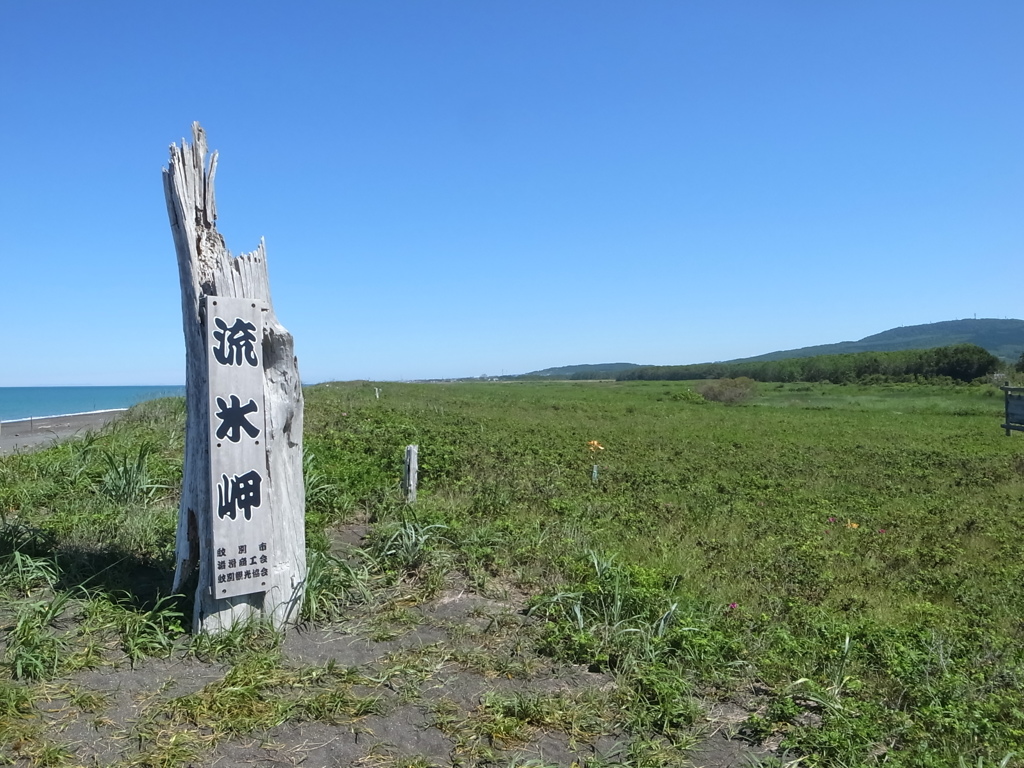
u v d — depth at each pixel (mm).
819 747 4230
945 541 9992
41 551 6043
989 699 5027
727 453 18312
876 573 8359
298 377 5414
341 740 3975
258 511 5105
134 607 5250
